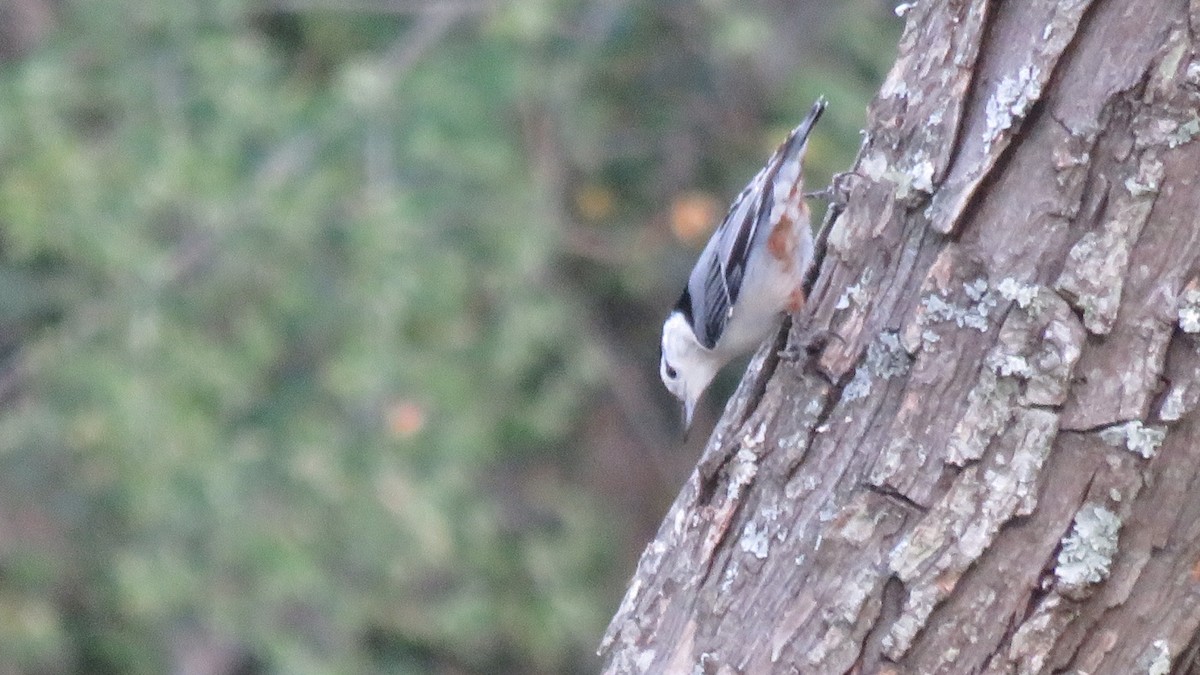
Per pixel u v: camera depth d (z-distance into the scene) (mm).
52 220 11258
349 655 12734
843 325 4605
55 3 13453
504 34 11953
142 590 11844
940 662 4309
